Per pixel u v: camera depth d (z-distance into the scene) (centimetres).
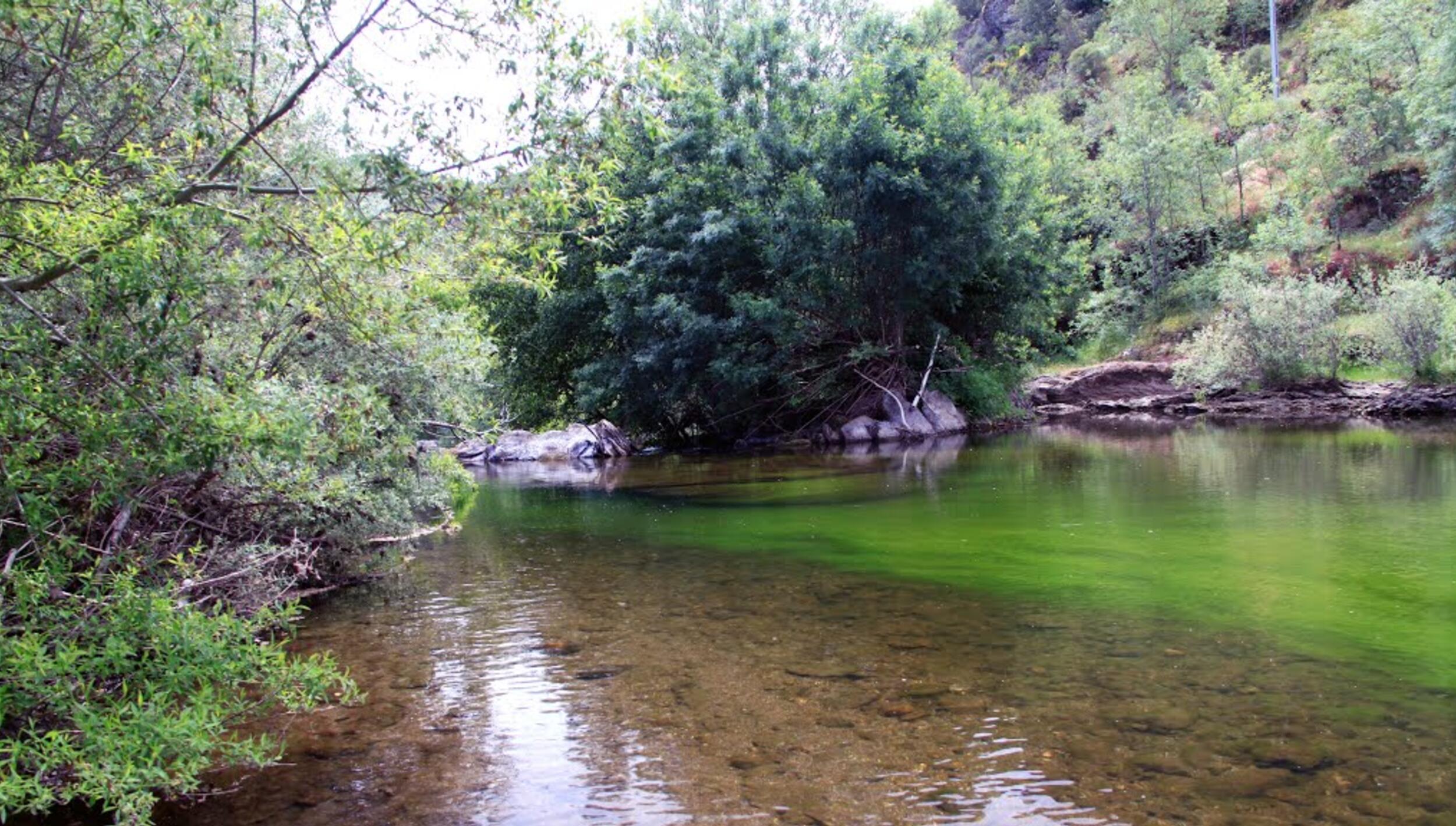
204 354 547
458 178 453
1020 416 2664
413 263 537
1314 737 403
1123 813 338
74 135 425
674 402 2350
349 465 751
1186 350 2753
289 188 458
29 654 322
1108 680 482
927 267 2227
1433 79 2511
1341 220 3133
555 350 2641
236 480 589
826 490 1346
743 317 2200
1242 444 1750
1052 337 2814
